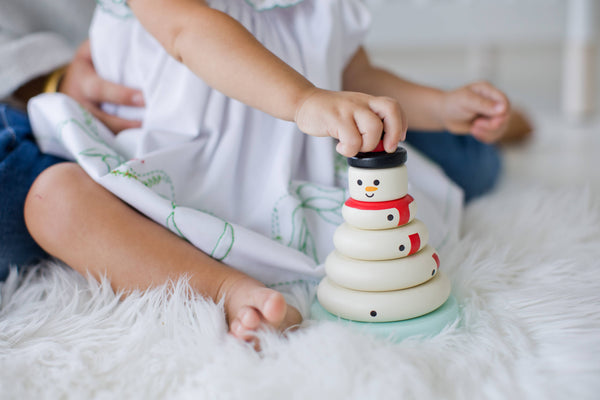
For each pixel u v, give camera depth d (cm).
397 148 62
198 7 72
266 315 58
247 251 69
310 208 78
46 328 61
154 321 60
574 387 50
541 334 59
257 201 78
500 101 88
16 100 104
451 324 61
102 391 53
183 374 54
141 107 91
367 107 59
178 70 82
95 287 67
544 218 90
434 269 62
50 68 104
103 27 92
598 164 142
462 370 54
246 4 79
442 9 202
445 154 107
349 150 57
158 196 69
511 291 68
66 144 76
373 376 51
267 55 67
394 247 60
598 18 197
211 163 78
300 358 53
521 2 197
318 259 76
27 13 119
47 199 69
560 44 323
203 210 76
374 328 59
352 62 98
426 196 84
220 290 64
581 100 204
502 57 344
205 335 58
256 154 79
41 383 53
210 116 79
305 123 61
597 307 62
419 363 53
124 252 66
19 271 76
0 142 77
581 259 77
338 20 84
